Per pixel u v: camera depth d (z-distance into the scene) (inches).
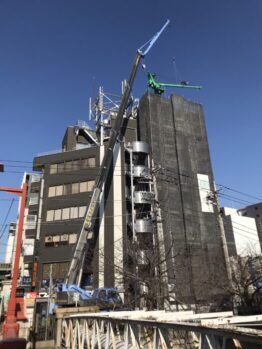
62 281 1625.2
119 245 1676.9
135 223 1803.6
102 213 1788.9
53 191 1865.2
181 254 1611.7
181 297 1290.6
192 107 2472.9
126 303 1083.9
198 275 1505.9
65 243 1718.8
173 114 2358.5
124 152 1995.6
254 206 3341.5
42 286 1617.9
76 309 807.7
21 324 1025.5
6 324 586.2
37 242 1790.1
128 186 1989.4
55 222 1775.3
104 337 451.5
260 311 1033.5
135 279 1138.0
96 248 1700.3
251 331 178.5
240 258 1320.1
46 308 956.6
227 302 1234.0
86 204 1782.7
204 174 2247.8
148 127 2239.2
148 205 1926.7
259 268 1269.7
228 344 209.9
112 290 1127.0
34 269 1673.2
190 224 1995.6
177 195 2069.4
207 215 2091.5
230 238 2326.5
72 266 1558.8
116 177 1897.1
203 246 1961.1
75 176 1872.5
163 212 1942.7
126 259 1378.0
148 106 2299.5
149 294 1068.5
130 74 1806.1
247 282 1159.0
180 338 335.6
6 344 166.2
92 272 1665.8
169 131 2287.2
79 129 2198.6
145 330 378.9
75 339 518.3
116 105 2287.2
